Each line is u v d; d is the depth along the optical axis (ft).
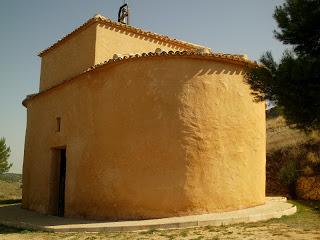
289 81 20.15
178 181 35.50
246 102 39.52
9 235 32.30
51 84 54.19
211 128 36.94
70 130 44.14
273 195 59.47
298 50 21.86
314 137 58.29
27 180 54.08
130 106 37.83
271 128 79.61
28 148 55.16
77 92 43.93
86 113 41.88
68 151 43.80
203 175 35.94
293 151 61.98
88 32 47.47
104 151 38.88
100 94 40.55
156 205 35.37
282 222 31.71
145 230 30.30
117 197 37.11
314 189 54.24
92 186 39.40
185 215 34.91
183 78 37.19
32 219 40.50
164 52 37.17
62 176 48.96
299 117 20.86
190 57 37.47
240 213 34.45
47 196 47.50
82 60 47.70
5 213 47.78
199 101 37.01
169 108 36.70
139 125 37.14
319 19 20.49
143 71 37.86
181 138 36.17
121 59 38.47
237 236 26.27
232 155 37.70
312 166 57.26
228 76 38.65
